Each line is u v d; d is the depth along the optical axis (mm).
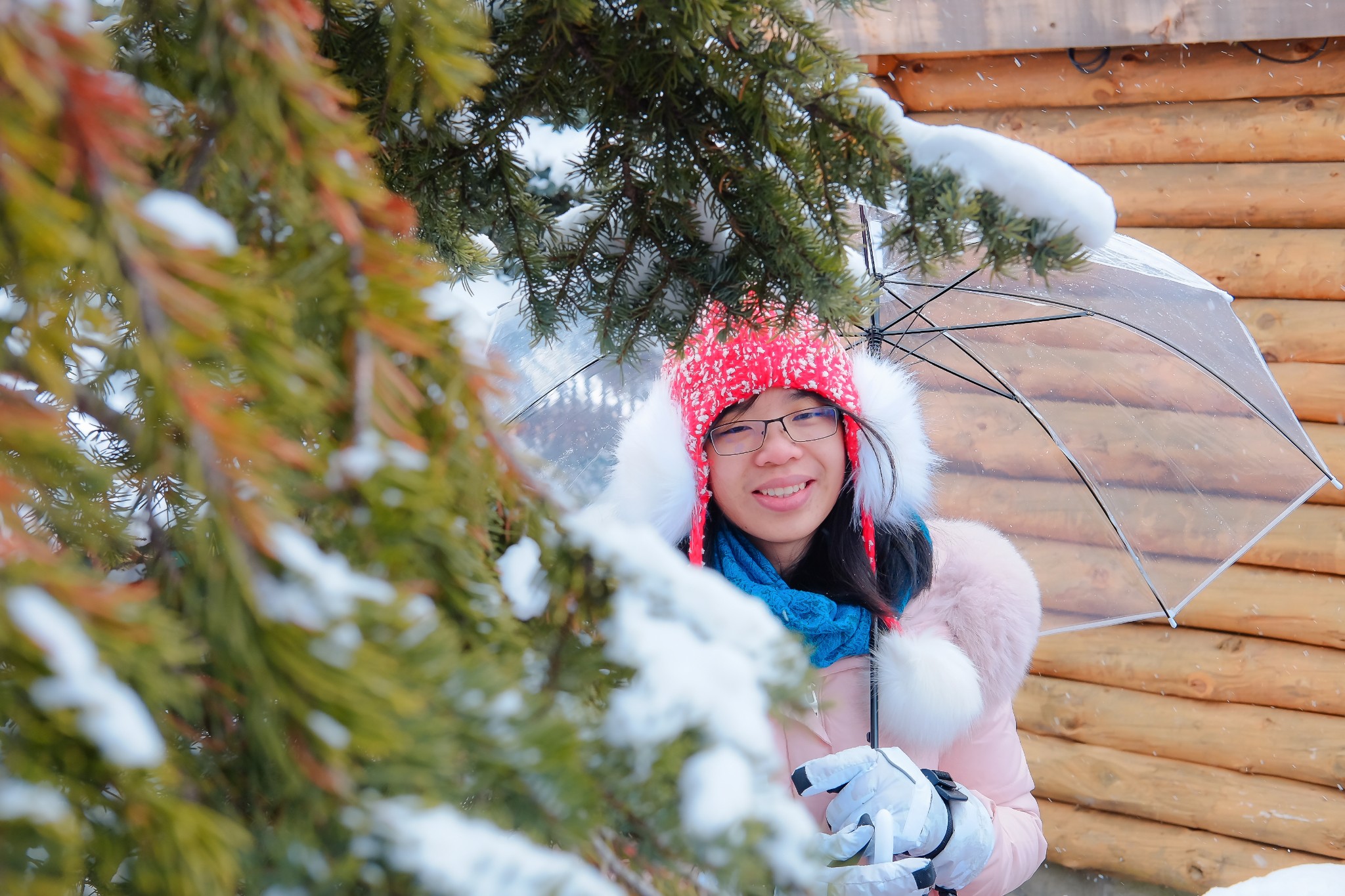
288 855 337
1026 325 2133
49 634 277
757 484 1470
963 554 1665
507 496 469
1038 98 3275
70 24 289
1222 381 2086
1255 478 2164
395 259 396
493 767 359
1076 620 2258
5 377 354
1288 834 3076
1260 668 3139
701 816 389
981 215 827
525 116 825
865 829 1236
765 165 824
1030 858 1518
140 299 312
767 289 871
